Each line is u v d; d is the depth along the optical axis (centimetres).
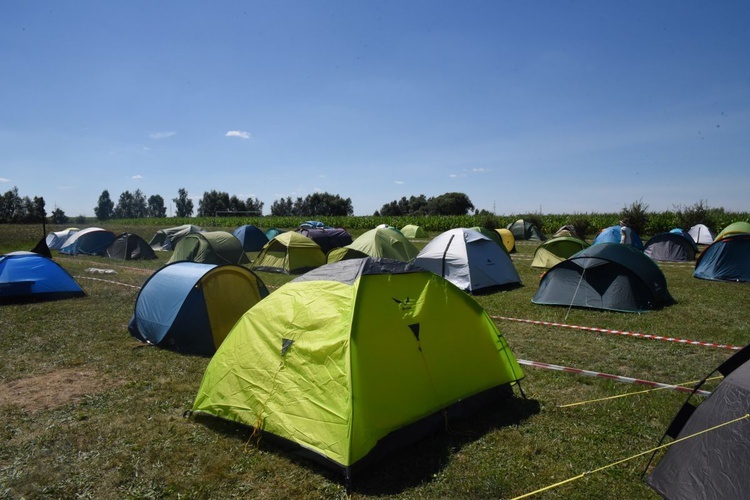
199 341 730
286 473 399
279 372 452
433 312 500
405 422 425
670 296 1108
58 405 540
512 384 567
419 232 3462
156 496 374
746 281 1362
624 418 495
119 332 846
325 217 5350
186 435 467
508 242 2322
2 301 1075
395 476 394
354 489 375
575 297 1040
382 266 495
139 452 436
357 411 397
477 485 377
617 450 430
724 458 323
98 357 706
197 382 607
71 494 378
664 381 607
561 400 544
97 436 466
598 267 1039
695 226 2722
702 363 673
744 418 325
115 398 558
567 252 1700
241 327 505
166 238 2458
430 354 477
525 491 371
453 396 479
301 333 456
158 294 772
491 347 541
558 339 797
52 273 1164
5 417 510
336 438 391
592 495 364
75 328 873
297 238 1720
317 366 430
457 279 1248
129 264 1931
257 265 1756
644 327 864
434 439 454
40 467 414
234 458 424
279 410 436
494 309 1028
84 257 2189
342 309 450
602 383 593
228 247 1855
